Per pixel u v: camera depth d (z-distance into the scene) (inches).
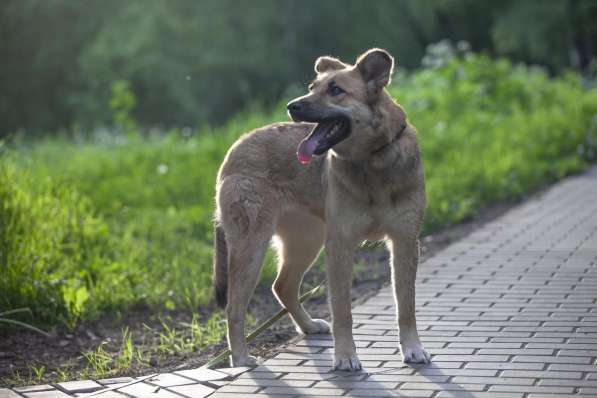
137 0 1360.7
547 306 294.5
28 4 1354.6
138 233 460.8
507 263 360.2
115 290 347.6
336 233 245.1
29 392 238.2
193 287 355.3
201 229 468.8
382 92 243.0
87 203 451.5
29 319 317.7
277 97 1457.9
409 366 241.3
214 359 261.0
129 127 858.8
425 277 343.3
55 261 358.0
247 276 264.4
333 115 236.4
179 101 1318.9
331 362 250.1
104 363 267.9
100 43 1316.4
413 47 1556.3
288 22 1485.0
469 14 1632.6
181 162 654.5
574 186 555.5
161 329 314.8
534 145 663.1
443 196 506.3
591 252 373.4
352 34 1520.7
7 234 342.3
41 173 578.2
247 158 269.9
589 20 1487.5
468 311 293.0
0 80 1418.6
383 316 295.1
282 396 221.5
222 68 1380.4
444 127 729.6
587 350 246.5
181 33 1352.1
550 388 217.6
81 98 1338.6
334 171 244.8
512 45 1524.4
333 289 244.7
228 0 1397.6
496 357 244.1
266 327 280.2
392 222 243.8
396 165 239.9
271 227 268.1
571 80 1023.0
